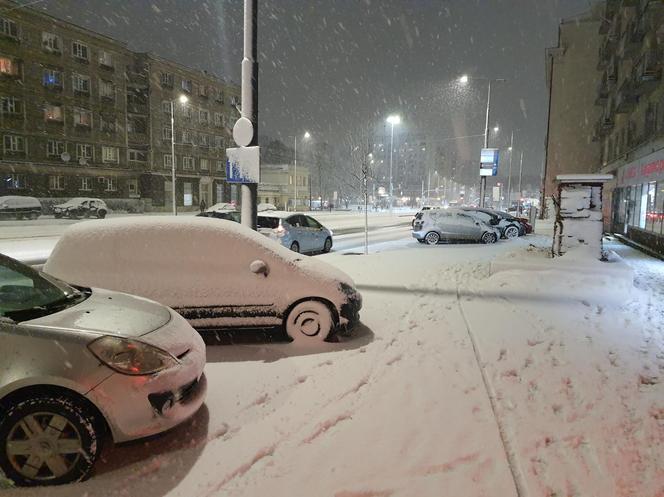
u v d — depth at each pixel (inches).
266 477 125.6
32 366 121.9
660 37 822.5
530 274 391.9
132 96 2084.2
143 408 129.9
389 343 238.4
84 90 1844.2
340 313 237.6
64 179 1790.1
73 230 236.1
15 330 125.6
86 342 128.3
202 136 2459.4
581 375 196.1
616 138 1306.6
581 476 125.5
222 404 168.9
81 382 123.4
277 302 233.3
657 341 243.6
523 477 124.7
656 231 737.6
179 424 144.3
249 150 319.6
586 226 434.6
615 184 1211.9
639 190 878.4
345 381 188.5
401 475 125.6
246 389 181.3
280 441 143.5
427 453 136.0
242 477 126.1
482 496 116.9
